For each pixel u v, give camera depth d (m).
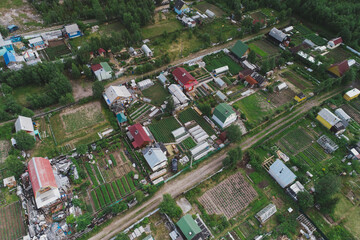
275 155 72.25
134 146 71.12
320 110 83.00
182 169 68.25
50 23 115.81
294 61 104.88
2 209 59.03
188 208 61.19
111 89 82.56
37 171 59.66
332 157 72.94
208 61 102.00
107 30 115.88
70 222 55.22
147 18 116.81
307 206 60.75
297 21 126.19
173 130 77.94
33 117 77.81
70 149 71.06
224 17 125.75
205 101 86.69
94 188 63.69
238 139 73.19
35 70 85.44
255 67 97.75
